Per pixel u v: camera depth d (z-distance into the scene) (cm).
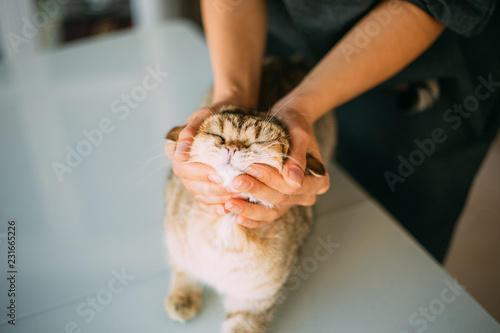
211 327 60
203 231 59
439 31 62
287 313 60
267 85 76
